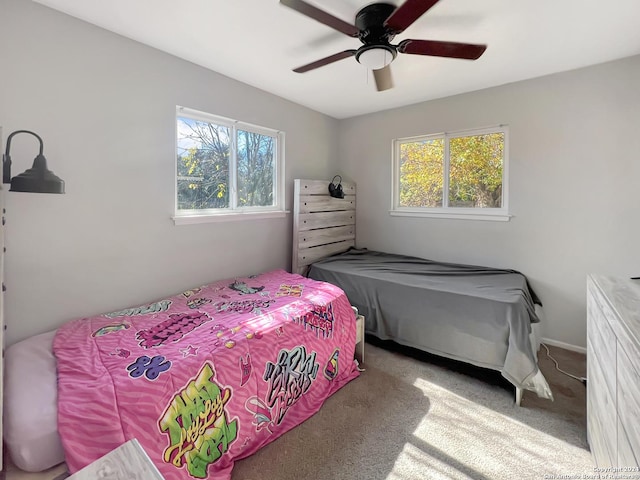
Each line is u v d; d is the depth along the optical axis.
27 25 1.63
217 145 2.66
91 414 1.10
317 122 3.60
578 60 2.30
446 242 3.22
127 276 2.09
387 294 2.53
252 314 1.92
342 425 1.72
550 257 2.66
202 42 2.06
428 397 1.97
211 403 1.38
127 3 1.66
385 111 3.54
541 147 2.64
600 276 1.54
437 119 3.18
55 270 1.79
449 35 1.94
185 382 1.32
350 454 1.52
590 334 1.50
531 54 2.20
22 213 1.67
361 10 1.58
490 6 1.65
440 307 2.27
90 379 1.24
